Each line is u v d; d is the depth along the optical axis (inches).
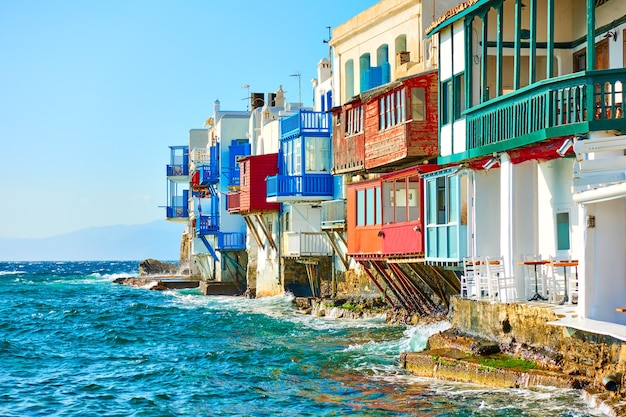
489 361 882.1
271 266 2166.6
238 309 2011.6
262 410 923.4
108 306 2348.7
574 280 936.3
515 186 997.2
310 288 2036.2
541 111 906.1
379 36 1664.6
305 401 944.9
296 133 1877.5
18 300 2748.5
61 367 1254.3
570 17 1133.7
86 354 1381.6
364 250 1427.2
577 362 788.0
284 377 1084.5
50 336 1640.0
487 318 943.0
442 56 1221.7
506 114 990.4
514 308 895.1
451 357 928.3
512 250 992.9
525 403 776.3
